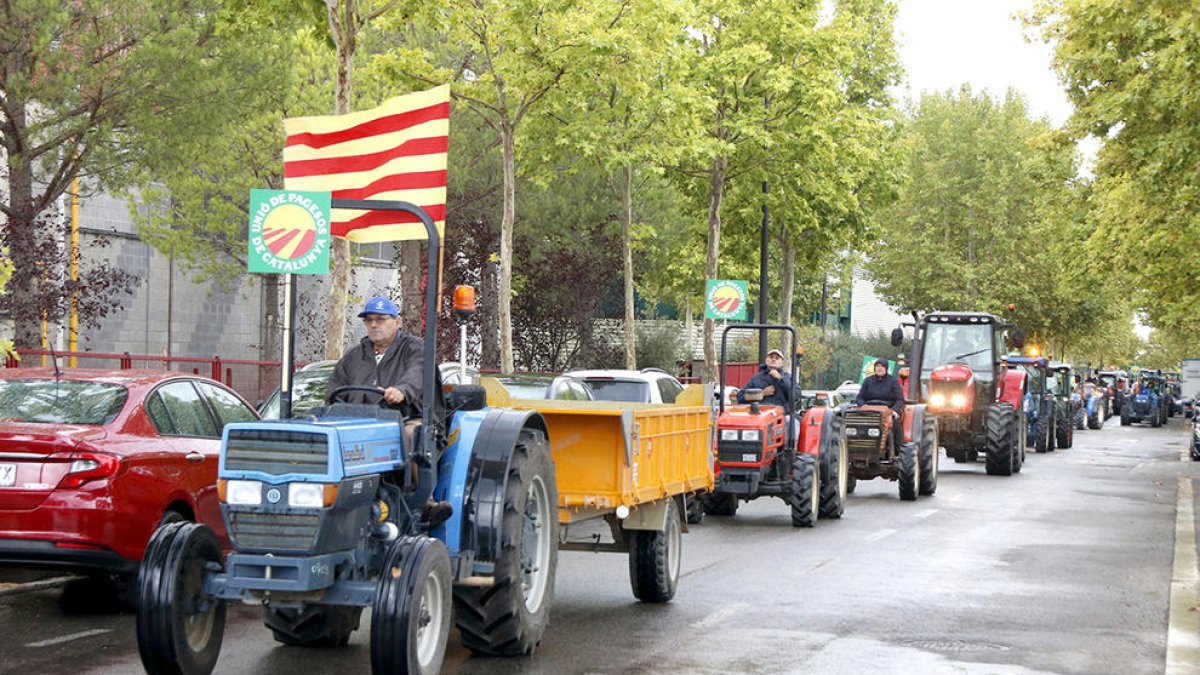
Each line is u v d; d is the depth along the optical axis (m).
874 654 9.64
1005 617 11.36
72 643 9.55
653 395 19.61
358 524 7.81
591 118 29.72
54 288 21.58
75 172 21.58
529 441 9.31
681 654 9.52
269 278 33.66
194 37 21.09
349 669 8.85
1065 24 25.03
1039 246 71.69
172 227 30.00
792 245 45.09
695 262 43.09
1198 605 12.13
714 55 35.09
